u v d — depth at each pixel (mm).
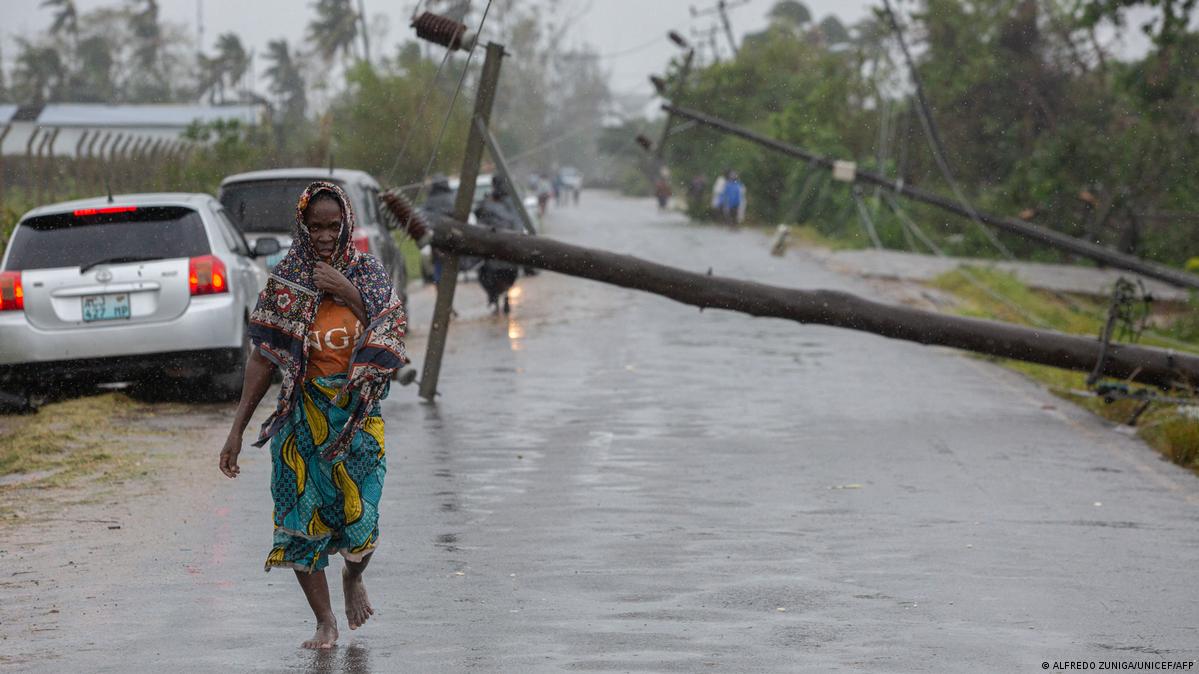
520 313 36719
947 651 9531
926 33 71250
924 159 69875
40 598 10859
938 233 67500
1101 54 65562
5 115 118688
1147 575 11859
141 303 20922
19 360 20641
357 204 28438
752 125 94562
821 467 17016
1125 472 17188
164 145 47906
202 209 21891
